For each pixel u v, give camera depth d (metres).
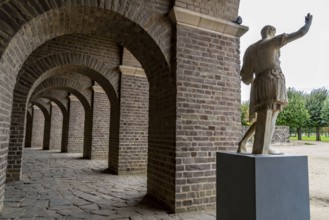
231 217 2.84
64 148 14.57
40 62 6.81
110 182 6.40
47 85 10.20
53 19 4.05
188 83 4.38
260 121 2.87
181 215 3.98
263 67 2.90
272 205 2.52
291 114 23.81
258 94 2.90
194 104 4.40
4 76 3.41
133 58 7.91
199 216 3.94
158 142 4.79
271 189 2.54
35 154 13.23
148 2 4.34
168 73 4.47
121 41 5.09
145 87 8.00
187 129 4.30
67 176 7.17
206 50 4.62
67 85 10.60
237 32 4.91
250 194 2.54
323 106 26.67
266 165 2.55
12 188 5.60
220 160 3.11
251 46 3.15
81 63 7.30
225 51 4.82
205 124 4.46
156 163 4.82
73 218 3.78
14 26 3.36
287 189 2.62
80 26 4.61
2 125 3.56
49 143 16.67
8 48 3.32
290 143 20.47
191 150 4.29
